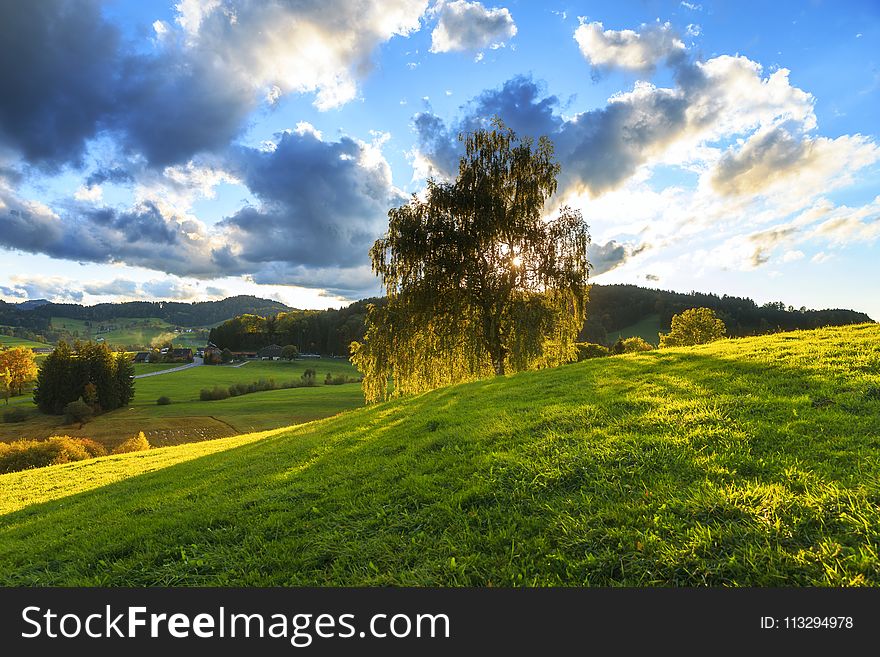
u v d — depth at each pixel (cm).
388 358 2650
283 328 19300
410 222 2517
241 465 1183
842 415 685
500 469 704
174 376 12462
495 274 2564
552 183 2616
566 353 2656
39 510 1213
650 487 574
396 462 864
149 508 922
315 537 617
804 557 405
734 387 915
